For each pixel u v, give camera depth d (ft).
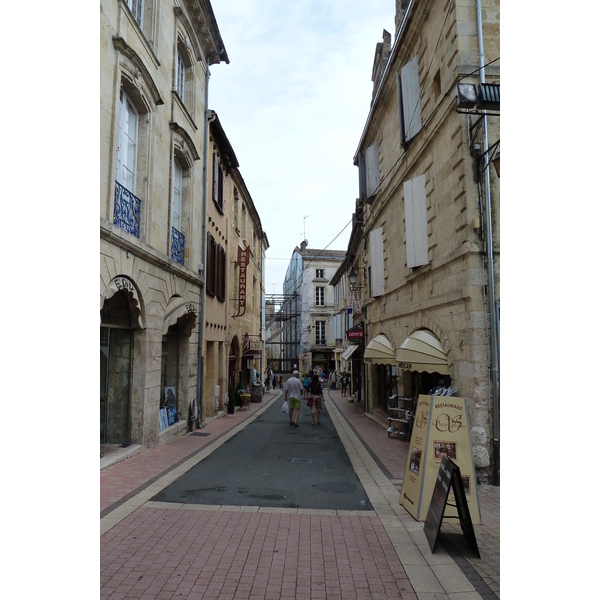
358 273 74.84
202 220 49.14
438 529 15.48
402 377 43.11
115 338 32.48
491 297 25.61
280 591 12.85
